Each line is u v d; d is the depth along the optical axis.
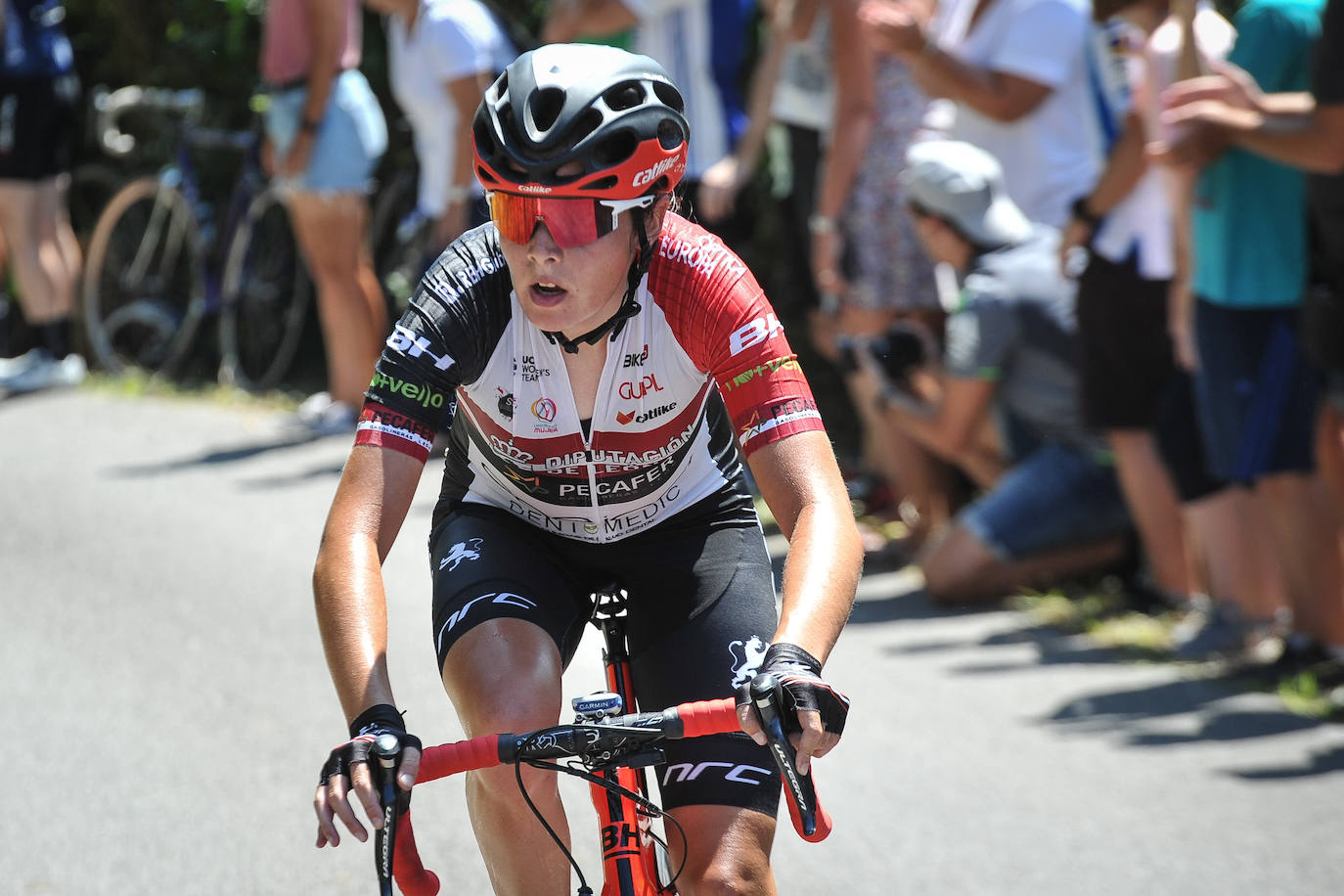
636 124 7.64
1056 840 12.83
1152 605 18.50
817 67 20.75
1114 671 16.66
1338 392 15.41
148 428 28.47
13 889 12.15
